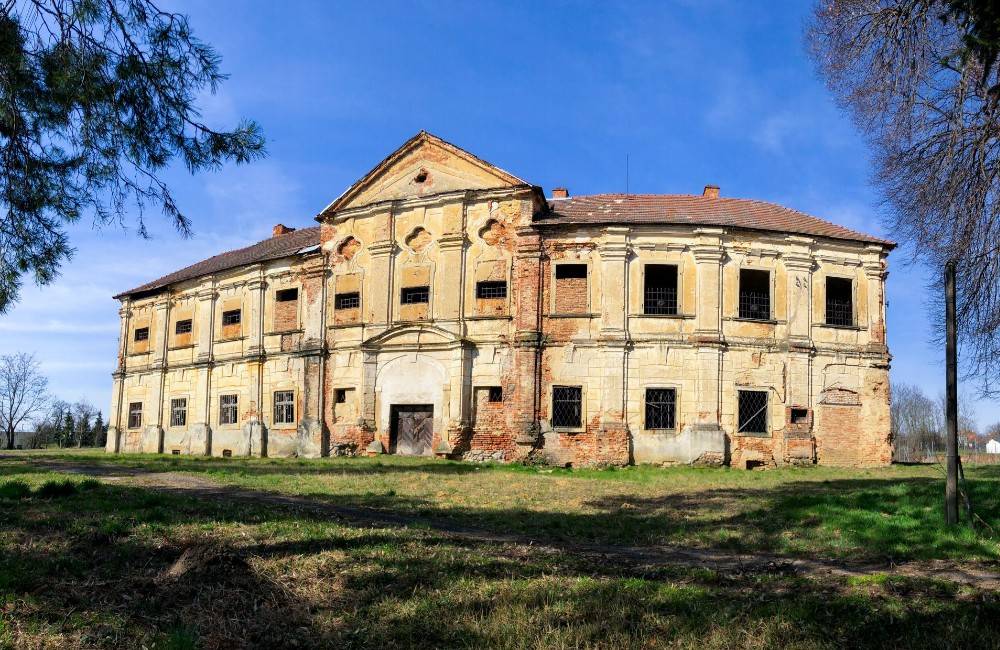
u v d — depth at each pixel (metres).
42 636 6.53
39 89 9.68
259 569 8.76
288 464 27.19
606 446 27.86
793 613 7.39
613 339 28.38
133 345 42.06
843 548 11.21
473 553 9.81
